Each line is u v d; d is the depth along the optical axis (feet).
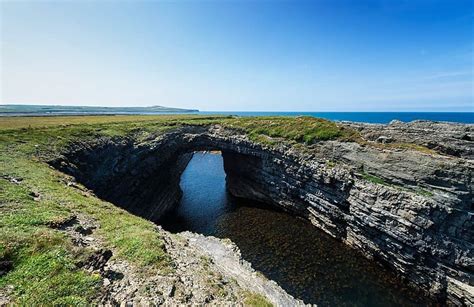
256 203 169.27
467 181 82.23
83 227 56.59
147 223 72.90
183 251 62.90
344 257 103.65
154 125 205.46
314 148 137.69
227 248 86.58
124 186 131.44
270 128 172.76
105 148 137.08
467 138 122.52
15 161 88.74
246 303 48.65
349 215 112.27
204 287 47.93
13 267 37.50
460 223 80.18
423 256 85.10
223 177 235.20
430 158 92.68
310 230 128.57
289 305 62.23
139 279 43.83
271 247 110.42
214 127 205.87
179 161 223.51
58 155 107.14
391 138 125.90
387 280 89.97
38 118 268.82
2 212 51.37
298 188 141.49
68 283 36.58
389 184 100.78
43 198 64.80
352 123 197.36
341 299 79.97
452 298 78.84
